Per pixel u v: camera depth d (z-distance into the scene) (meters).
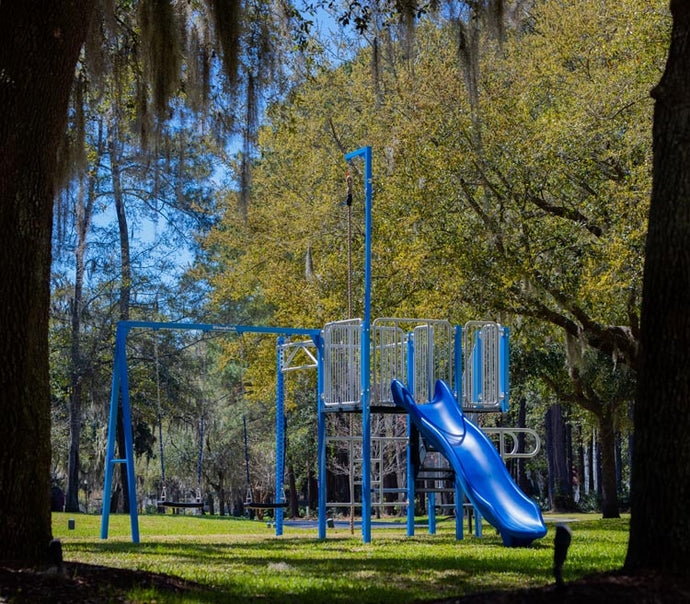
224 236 28.77
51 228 7.56
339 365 14.41
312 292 23.44
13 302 7.17
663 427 6.29
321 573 8.41
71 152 12.40
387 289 22.00
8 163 7.30
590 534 15.73
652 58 18.06
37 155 7.41
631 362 20.88
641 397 6.47
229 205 28.50
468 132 20.66
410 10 13.16
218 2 11.48
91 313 33.19
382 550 11.70
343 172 25.95
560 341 24.02
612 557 10.00
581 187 20.86
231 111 13.91
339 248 24.50
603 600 5.38
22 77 7.38
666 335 6.35
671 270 6.38
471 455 12.69
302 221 25.33
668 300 6.37
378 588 7.29
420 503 36.78
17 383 7.12
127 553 10.70
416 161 21.09
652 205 6.58
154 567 8.61
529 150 20.00
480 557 10.30
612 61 20.55
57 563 6.48
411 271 20.84
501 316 21.69
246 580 7.73
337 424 31.41
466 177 21.11
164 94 11.23
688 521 6.14
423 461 14.71
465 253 20.30
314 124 27.14
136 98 13.50
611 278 17.59
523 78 21.33
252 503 13.73
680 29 6.54
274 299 25.33
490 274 20.22
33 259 7.30
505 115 20.66
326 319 22.81
